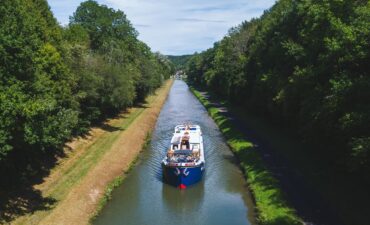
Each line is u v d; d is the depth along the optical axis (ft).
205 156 149.79
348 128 87.71
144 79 264.72
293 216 87.76
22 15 87.04
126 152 148.15
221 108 272.10
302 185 106.63
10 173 102.53
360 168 90.17
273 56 171.94
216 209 101.30
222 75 312.71
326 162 121.80
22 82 83.41
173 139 149.38
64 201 96.58
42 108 81.05
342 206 91.09
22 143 87.10
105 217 96.58
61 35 141.49
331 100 93.40
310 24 127.65
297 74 123.54
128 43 256.32
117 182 119.55
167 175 119.65
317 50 123.03
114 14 246.47
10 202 91.30
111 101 176.76
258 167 124.88
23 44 84.64
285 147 147.02
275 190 103.45
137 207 103.19
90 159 131.34
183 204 105.19
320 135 111.55
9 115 75.87
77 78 140.26
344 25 102.06
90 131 171.01
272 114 181.57
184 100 358.43
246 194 110.73
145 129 196.13
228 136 178.19
